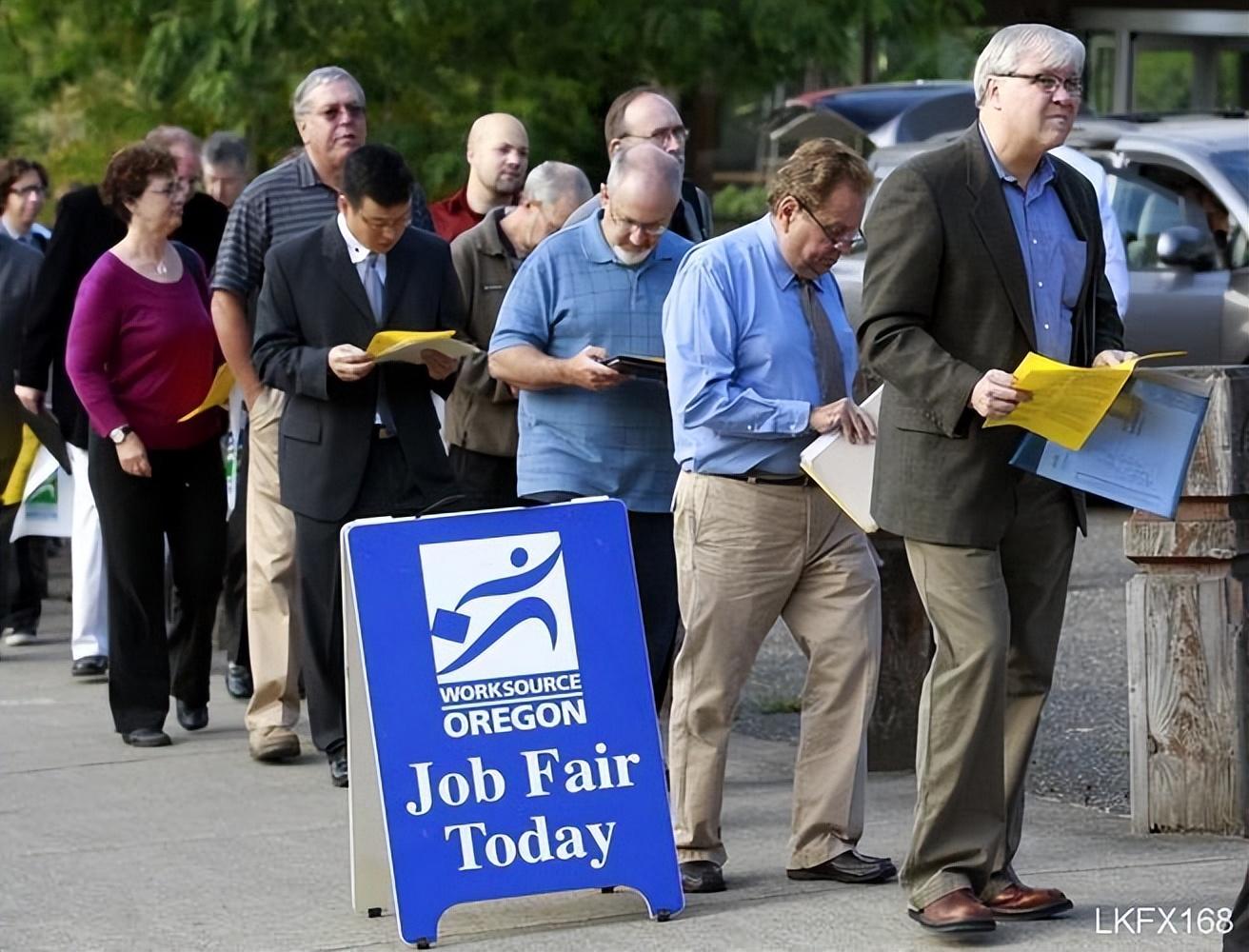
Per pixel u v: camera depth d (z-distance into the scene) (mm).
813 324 18672
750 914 17938
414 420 22797
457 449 24234
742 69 44000
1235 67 63500
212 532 25453
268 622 24328
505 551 17766
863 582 18719
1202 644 20203
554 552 17859
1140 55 64062
